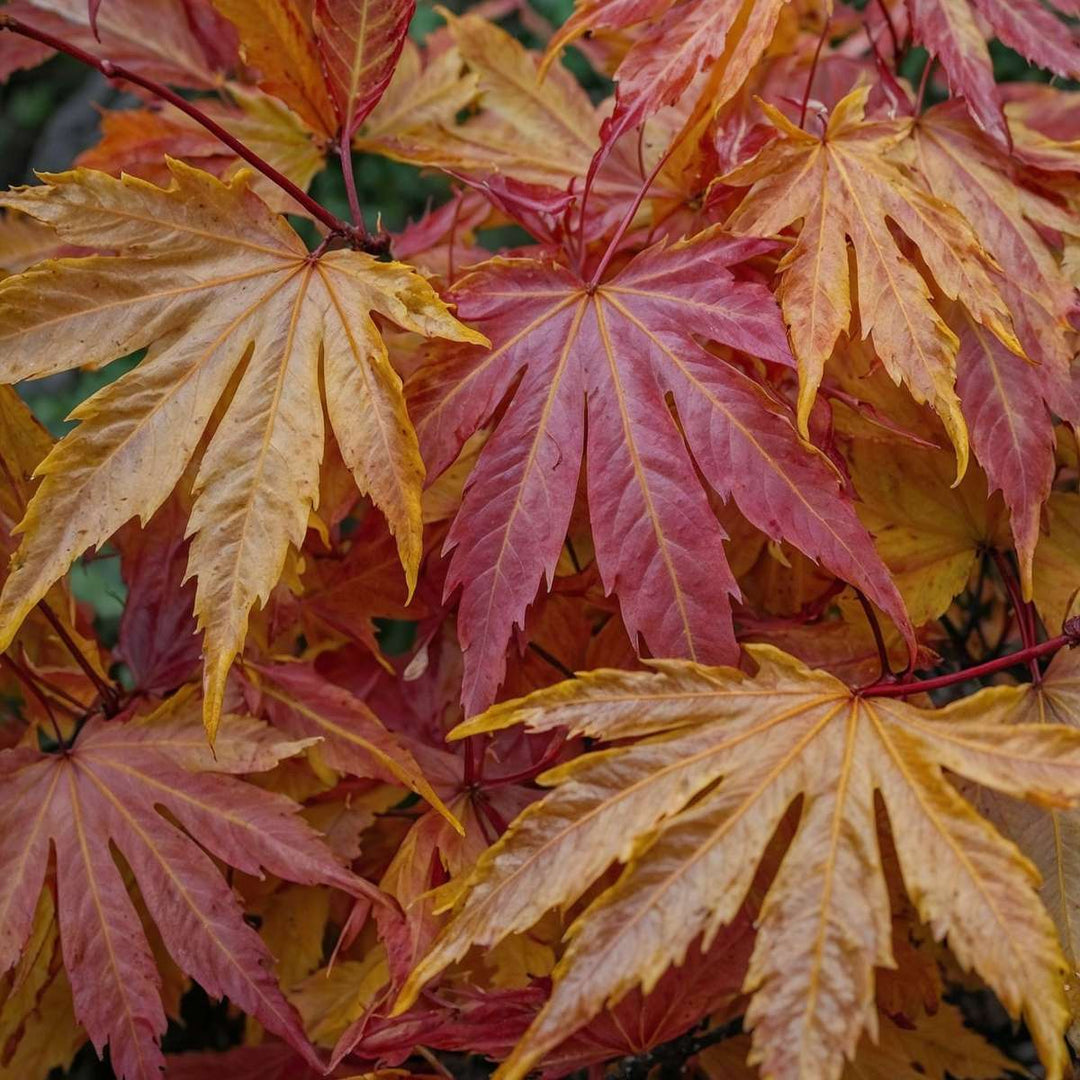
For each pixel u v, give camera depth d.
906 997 0.52
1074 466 0.53
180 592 0.53
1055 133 0.61
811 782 0.45
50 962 0.52
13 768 0.50
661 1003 0.48
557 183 0.55
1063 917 0.47
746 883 0.44
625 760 0.45
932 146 0.51
